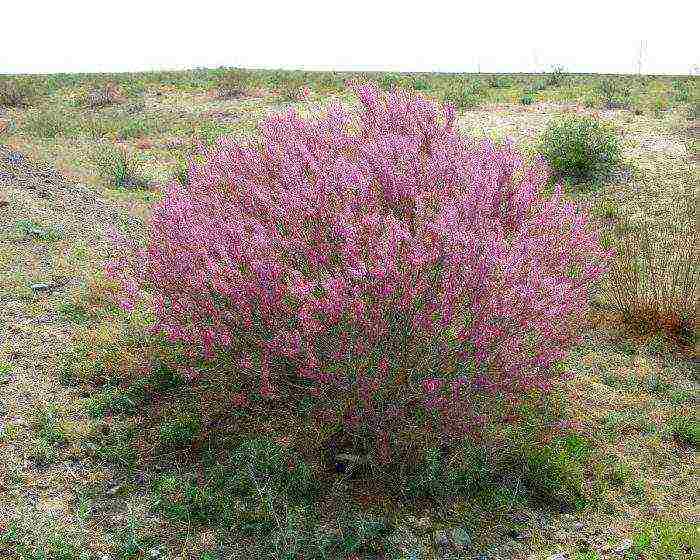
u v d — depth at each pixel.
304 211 3.89
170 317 4.18
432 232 3.74
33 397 4.74
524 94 18.61
